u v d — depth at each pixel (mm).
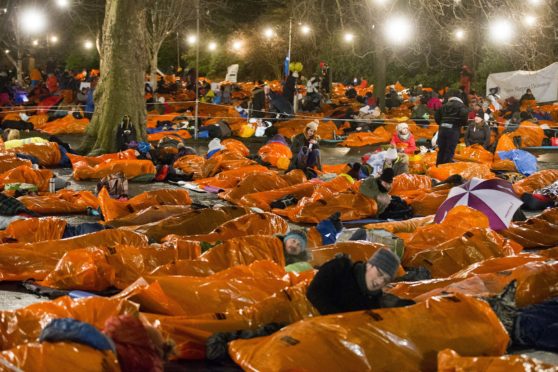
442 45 41188
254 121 26406
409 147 18781
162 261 8320
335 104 33594
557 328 6730
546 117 28688
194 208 11570
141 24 20125
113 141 19750
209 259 8062
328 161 21500
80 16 48781
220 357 6133
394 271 6246
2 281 8312
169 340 5496
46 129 26172
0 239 9453
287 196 13320
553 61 32875
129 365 4988
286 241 8188
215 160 16797
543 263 7691
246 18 50188
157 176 16422
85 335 4961
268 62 47781
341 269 6359
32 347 4883
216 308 6832
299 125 26453
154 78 38219
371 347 5820
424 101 31219
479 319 6250
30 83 44281
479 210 10164
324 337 5836
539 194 13773
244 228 9852
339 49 43312
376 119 28453
